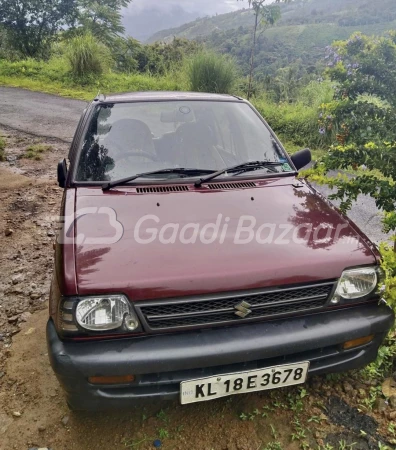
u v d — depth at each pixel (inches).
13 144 312.0
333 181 110.4
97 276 72.5
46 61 783.7
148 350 70.7
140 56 896.9
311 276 77.0
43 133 342.3
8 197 213.3
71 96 499.5
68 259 77.0
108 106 122.4
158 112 122.8
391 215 101.4
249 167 111.6
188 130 118.3
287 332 75.6
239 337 73.7
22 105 447.8
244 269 74.8
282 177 111.9
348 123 118.0
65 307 71.6
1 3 808.3
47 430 86.7
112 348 70.9
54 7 843.4
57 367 70.1
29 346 110.4
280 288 75.8
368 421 85.5
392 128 114.3
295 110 362.6
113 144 112.0
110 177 104.7
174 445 82.4
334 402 90.4
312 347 76.2
